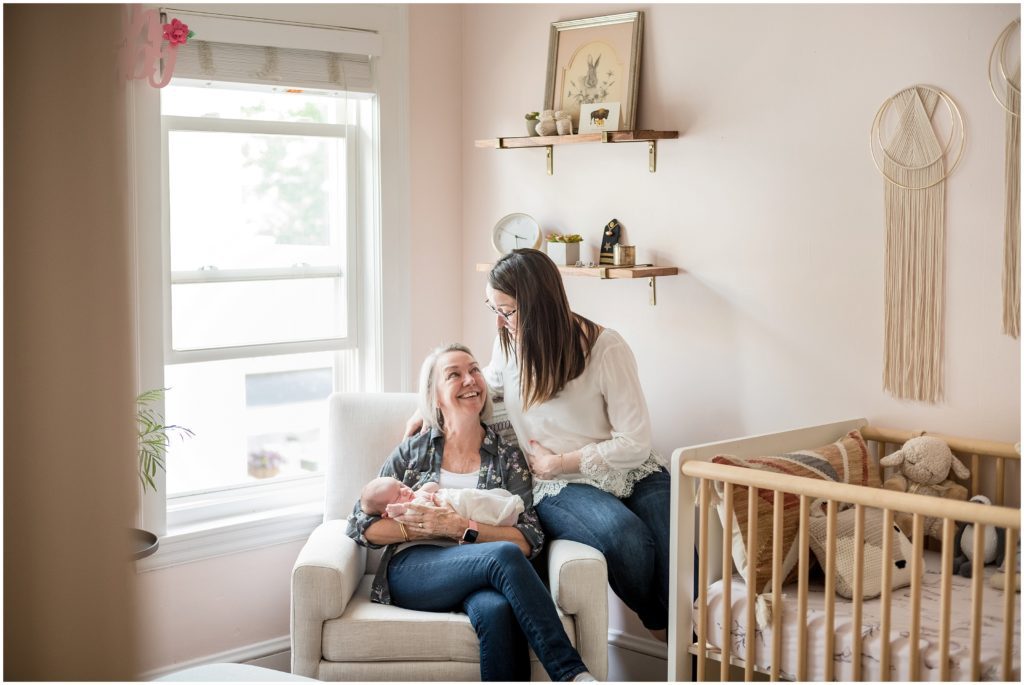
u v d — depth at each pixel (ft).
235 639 10.28
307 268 11.06
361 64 10.82
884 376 8.75
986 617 7.14
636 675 10.61
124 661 2.66
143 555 8.80
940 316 8.42
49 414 2.57
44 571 2.58
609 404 8.95
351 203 11.19
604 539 8.50
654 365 10.42
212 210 10.37
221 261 10.47
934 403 8.52
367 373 11.42
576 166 10.82
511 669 7.93
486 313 11.79
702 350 10.00
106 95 2.58
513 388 9.30
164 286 9.98
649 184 10.25
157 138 9.51
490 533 8.57
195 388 10.44
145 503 9.63
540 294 8.79
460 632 8.07
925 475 8.25
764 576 7.63
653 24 10.11
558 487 9.02
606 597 8.26
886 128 8.59
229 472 10.78
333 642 8.21
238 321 10.63
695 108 9.84
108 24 2.58
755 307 9.57
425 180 11.57
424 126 11.51
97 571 2.63
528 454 9.27
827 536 7.15
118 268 2.62
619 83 10.27
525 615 7.84
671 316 10.22
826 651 7.16
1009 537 6.27
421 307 11.65
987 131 8.04
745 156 9.52
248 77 9.94
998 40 7.94
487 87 11.57
